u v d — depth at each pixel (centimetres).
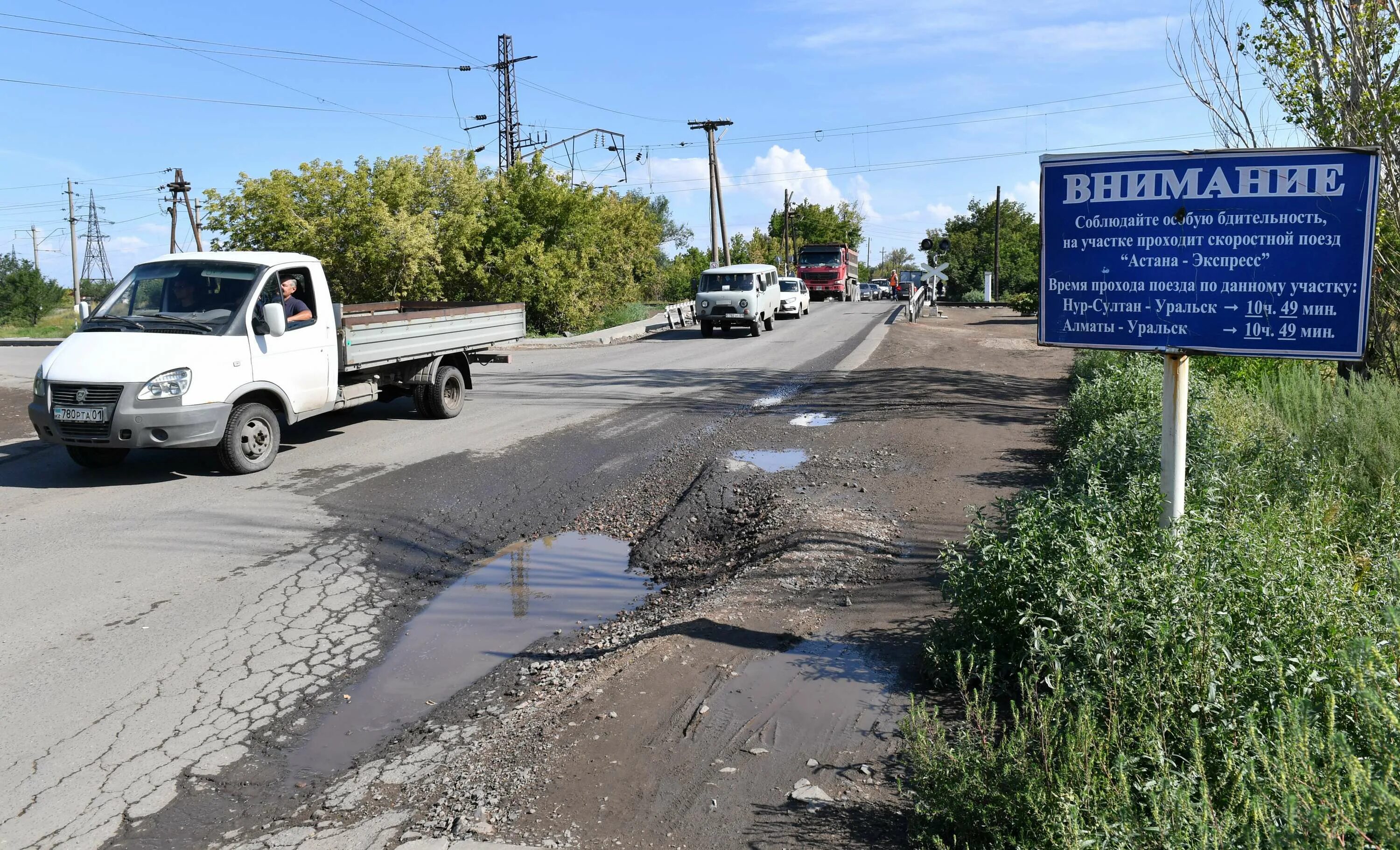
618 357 2192
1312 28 1021
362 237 2583
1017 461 943
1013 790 301
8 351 2683
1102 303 449
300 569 666
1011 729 381
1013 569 424
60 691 474
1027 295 3206
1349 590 398
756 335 2797
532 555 722
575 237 3388
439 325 1206
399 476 935
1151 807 289
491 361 1359
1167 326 435
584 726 417
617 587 657
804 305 3647
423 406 1245
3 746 420
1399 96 939
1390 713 273
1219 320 424
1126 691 334
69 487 877
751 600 570
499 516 815
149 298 946
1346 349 402
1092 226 446
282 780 396
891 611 540
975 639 430
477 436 1135
